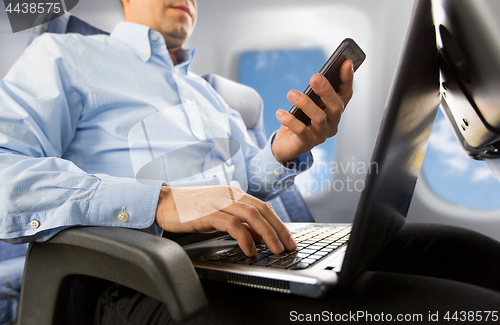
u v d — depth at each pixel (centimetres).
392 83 32
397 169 37
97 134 75
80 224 40
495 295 32
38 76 69
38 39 76
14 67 71
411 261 51
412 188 52
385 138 31
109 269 31
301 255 40
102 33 90
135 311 40
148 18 92
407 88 32
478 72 40
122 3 97
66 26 83
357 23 192
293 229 64
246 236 41
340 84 55
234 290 36
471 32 36
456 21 37
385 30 189
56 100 66
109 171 73
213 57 201
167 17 91
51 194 40
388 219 41
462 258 52
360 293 32
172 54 102
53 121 65
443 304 30
